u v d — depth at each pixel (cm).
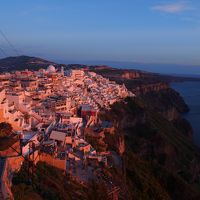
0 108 7344
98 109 12519
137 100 17950
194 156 14475
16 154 6047
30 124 8481
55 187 5794
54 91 13188
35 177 5778
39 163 6462
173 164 12588
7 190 4609
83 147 8025
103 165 7794
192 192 9944
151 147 12725
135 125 14638
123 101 16300
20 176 5494
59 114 10112
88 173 7056
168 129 16512
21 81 13275
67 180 6338
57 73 17675
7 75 15250
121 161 9112
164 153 12800
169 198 8956
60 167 6681
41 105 10650
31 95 11381
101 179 7075
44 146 7112
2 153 5806
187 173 12412
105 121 11725
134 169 9219
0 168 5128
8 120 7619
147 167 10250
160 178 10019
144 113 15512
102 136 9688
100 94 15488
